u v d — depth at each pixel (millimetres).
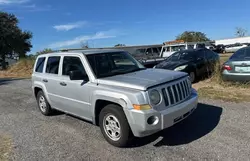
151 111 3602
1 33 43844
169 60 10633
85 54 4883
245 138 4070
